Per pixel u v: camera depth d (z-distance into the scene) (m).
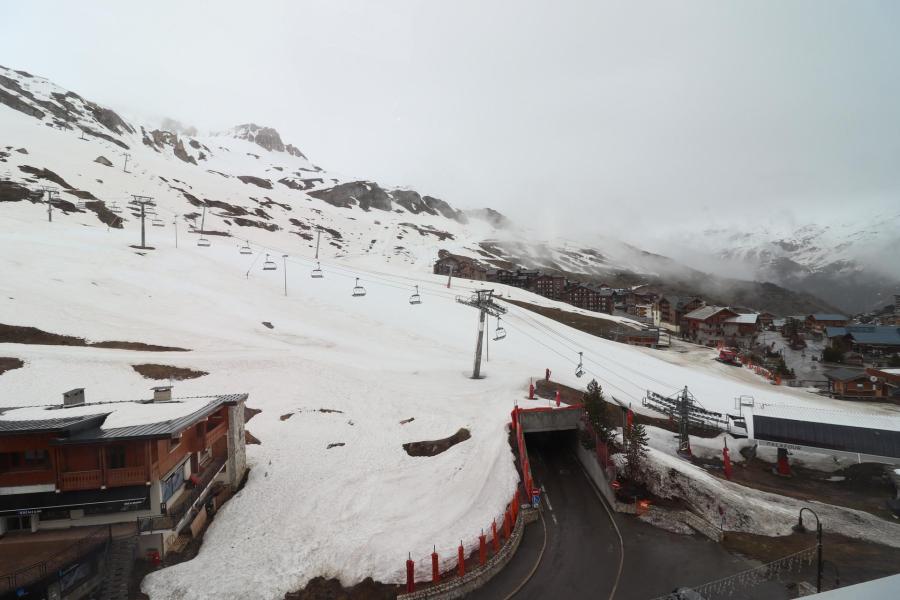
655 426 51.19
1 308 52.69
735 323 115.62
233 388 48.00
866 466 43.53
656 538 31.16
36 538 23.30
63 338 51.03
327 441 39.81
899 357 94.69
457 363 64.38
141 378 47.00
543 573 27.22
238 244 135.88
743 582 26.83
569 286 178.88
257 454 37.00
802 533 32.75
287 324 70.06
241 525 28.94
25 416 25.64
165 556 25.25
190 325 61.66
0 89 187.38
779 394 70.12
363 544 27.55
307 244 173.88
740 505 35.28
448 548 27.75
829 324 127.62
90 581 22.47
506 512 31.89
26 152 139.62
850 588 3.01
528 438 47.12
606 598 25.28
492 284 147.38
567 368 69.44
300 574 25.30
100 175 151.88
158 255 87.81
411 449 38.84
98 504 23.42
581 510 34.28
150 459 24.11
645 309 169.25
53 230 89.00
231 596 23.38
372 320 81.50
